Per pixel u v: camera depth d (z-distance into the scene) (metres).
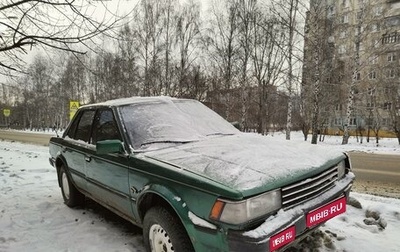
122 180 3.10
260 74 20.86
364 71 21.34
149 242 2.80
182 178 2.37
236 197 2.00
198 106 4.17
